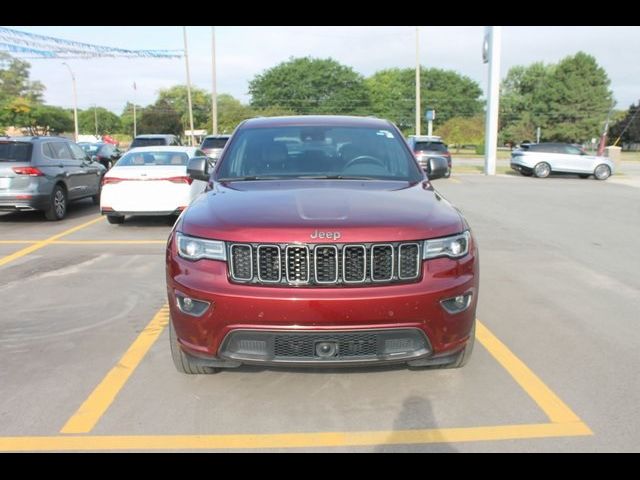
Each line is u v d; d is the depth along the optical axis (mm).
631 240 9586
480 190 18859
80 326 5074
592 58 77812
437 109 92312
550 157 25406
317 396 3729
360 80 93062
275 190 4051
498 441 3219
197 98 108562
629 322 5281
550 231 10469
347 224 3352
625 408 3594
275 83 92000
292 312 3219
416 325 3305
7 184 10477
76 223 10969
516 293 6258
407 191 4102
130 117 123750
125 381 3949
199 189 10609
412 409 3568
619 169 33375
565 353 4496
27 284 6480
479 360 4324
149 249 8438
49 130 85062
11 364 4242
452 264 3449
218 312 3297
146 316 5359
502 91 99125
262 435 3277
